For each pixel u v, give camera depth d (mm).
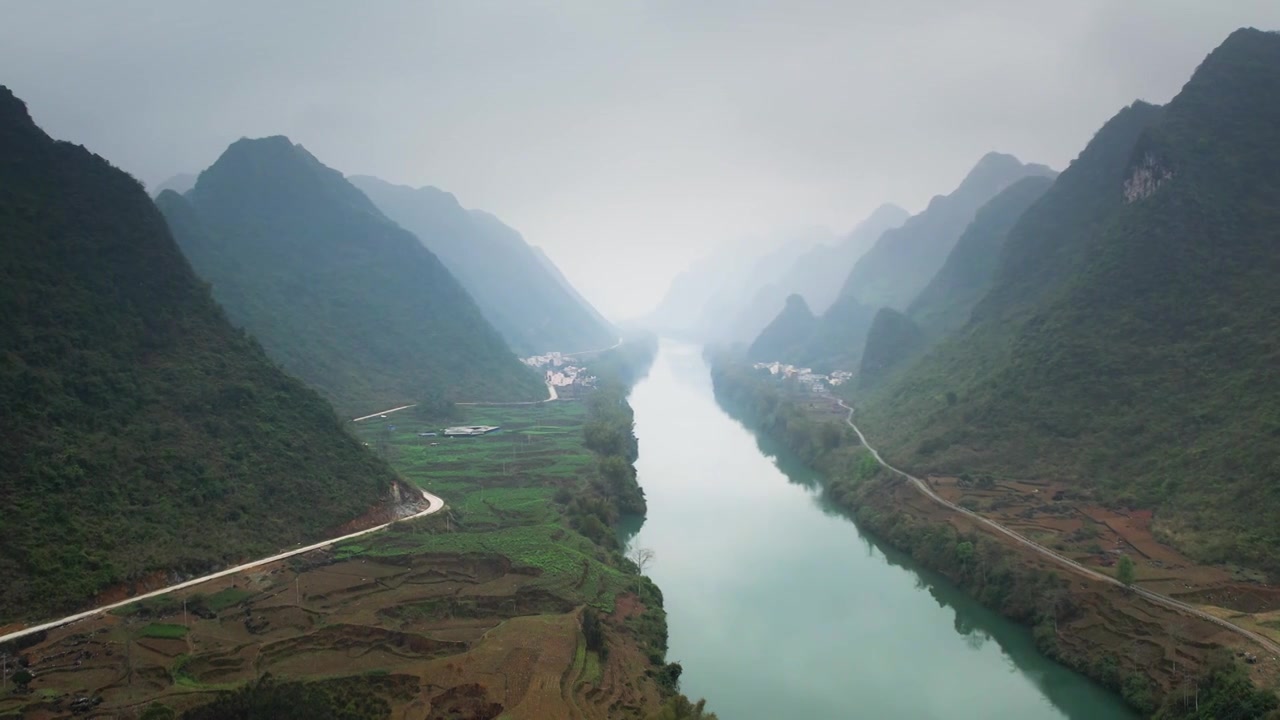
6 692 51875
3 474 69938
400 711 53406
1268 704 52250
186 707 50469
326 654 62312
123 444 81438
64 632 61344
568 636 66375
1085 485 105750
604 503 115625
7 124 98188
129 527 74250
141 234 105312
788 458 176875
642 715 57312
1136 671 66000
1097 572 82000
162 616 66312
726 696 69750
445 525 99562
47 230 93625
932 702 69125
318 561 82125
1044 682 72250
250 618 67125
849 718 66125
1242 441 91750
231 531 81875
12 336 80875
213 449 89062
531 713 52938
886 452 147625
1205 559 80375
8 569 63656
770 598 93688
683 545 114125
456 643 64688
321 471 97562
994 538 95750
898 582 99500
